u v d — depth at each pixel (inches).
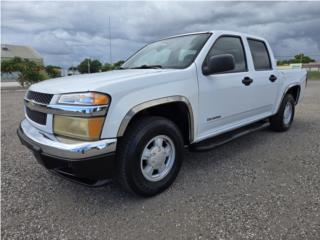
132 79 96.2
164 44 148.9
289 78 194.4
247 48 152.7
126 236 82.2
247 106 150.0
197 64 118.9
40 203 103.1
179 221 88.7
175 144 111.5
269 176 121.4
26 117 116.3
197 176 124.0
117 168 97.3
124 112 91.4
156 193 106.7
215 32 135.1
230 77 134.5
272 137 186.9
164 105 109.5
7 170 135.4
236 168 132.2
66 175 101.3
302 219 87.0
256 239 78.2
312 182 113.8
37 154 95.6
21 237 82.8
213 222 87.4
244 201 99.7
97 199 105.7
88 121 85.2
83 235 83.3
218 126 134.1
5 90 823.7
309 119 250.2
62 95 90.0
